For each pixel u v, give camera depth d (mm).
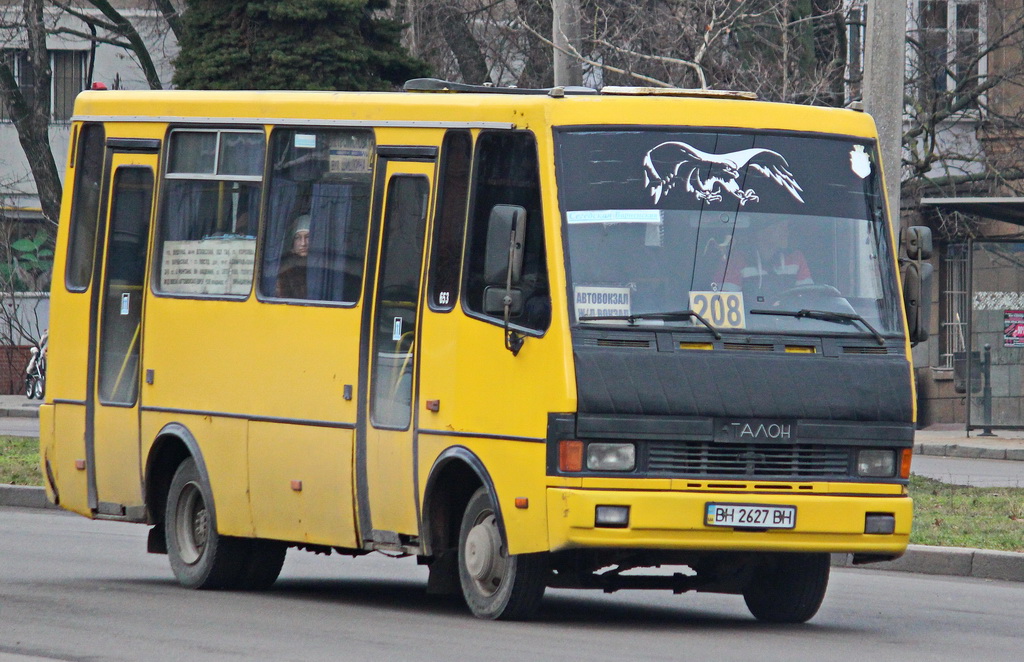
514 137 38938
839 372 37875
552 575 39312
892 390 38250
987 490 71625
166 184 48812
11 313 159875
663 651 34750
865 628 40906
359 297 42562
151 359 48625
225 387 46219
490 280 37406
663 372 36656
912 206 126875
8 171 164125
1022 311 108562
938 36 130125
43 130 145375
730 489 36781
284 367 44500
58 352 51812
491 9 130625
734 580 41094
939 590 49875
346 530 42562
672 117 38844
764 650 35500
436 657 33219
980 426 108938
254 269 45781
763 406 36969
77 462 51031
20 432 112125
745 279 38156
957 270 128750
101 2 141500
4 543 58344
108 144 50531
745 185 38875
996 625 42000
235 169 46875
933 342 128500
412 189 41562
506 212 37125
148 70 142875
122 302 49844
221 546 46562
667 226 38000
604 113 38469
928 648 37125
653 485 36375
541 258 37531
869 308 39094
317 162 44469
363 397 42125
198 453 46844
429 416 39875
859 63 123125
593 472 36156
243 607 42344
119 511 49656
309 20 104062
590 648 34875
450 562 41188
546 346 36781
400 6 121688
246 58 104125
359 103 43281
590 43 105875
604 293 37125
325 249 43906
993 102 128875
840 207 39562
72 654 33375
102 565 52719
